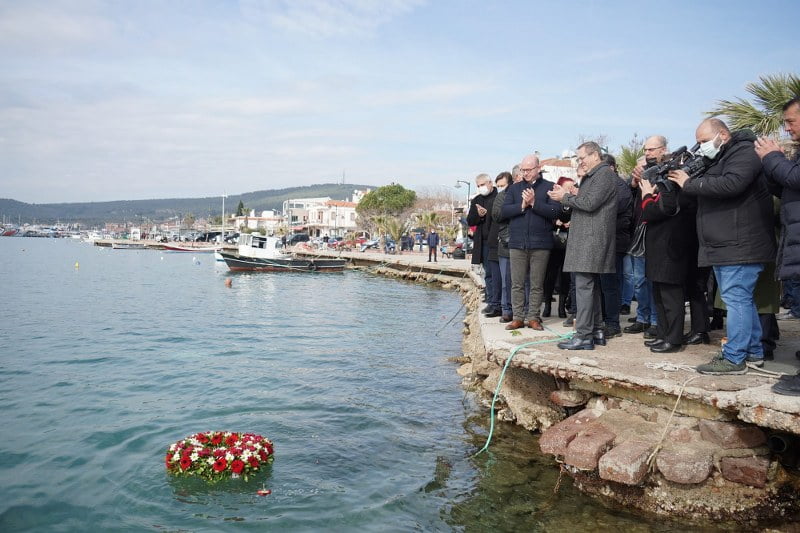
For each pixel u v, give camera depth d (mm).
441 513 5352
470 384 9602
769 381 4973
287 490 5910
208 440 6754
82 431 7805
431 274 33969
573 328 8016
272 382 10352
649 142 6906
